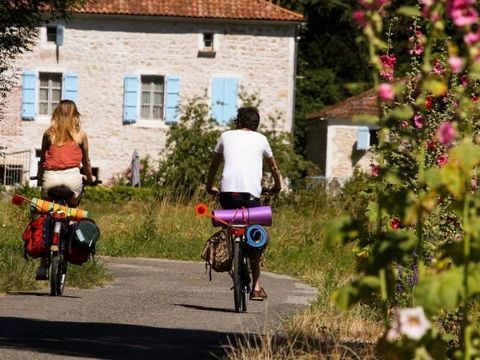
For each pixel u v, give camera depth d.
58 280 30.02
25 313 25.45
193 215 59.28
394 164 17.78
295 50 114.06
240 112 28.36
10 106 113.00
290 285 37.84
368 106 127.75
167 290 33.81
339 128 128.25
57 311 26.14
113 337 21.80
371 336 22.25
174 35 113.50
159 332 22.98
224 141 28.03
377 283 12.41
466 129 13.10
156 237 53.47
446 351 13.45
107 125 113.62
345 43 147.88
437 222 21.44
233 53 113.50
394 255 12.45
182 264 46.81
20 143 113.12
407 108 12.75
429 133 21.94
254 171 27.84
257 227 27.61
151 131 113.38
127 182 112.19
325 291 29.02
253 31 113.44
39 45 113.31
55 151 30.62
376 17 12.62
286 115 113.44
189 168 97.50
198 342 21.52
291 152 97.19
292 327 22.67
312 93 147.75
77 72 113.50
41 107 114.00
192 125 99.56
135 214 61.00
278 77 113.62
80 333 22.20
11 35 46.88
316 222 58.28
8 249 38.81
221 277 40.38
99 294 31.28
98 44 113.50
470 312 17.06
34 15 46.72
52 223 30.14
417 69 21.95
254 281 28.52
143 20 113.31
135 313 26.52
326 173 128.00
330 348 18.33
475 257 11.96
